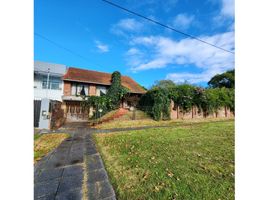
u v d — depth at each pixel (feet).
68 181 11.51
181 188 10.20
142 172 12.57
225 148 18.69
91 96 63.21
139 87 80.74
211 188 10.09
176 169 12.94
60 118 45.37
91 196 9.68
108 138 26.43
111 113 56.70
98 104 61.16
